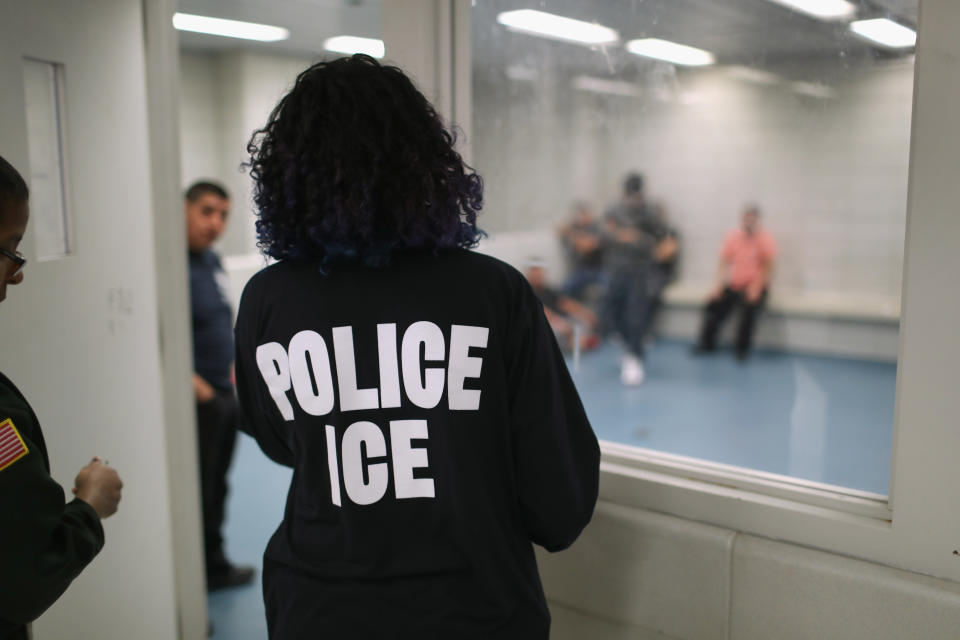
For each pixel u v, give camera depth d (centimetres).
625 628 145
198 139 826
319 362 103
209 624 273
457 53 167
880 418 505
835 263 713
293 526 108
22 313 174
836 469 371
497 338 103
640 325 685
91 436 199
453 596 99
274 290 108
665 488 141
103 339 202
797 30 199
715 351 777
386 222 102
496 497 103
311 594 101
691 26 216
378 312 102
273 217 105
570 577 151
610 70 229
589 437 109
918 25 109
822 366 698
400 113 100
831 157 696
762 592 129
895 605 117
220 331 311
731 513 134
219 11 580
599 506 146
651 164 809
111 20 203
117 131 205
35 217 180
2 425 99
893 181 252
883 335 691
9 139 167
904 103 174
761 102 709
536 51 255
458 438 101
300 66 796
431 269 103
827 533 125
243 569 315
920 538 117
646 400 600
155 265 224
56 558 103
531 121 718
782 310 746
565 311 766
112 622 211
